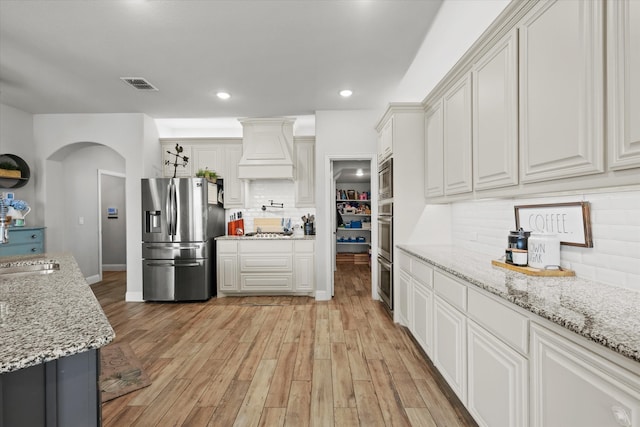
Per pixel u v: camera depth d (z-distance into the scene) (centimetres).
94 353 88
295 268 429
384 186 356
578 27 116
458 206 303
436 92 267
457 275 178
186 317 351
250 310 373
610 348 83
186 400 196
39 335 84
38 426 83
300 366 237
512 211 219
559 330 104
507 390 132
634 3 96
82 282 148
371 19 225
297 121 499
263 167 435
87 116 423
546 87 135
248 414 182
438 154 271
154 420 178
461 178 222
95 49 262
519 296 126
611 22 103
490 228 246
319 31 239
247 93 358
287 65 293
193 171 463
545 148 136
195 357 253
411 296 277
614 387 84
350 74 313
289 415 181
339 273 592
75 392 86
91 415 87
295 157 455
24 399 81
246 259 429
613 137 104
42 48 260
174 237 410
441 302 207
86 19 221
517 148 157
